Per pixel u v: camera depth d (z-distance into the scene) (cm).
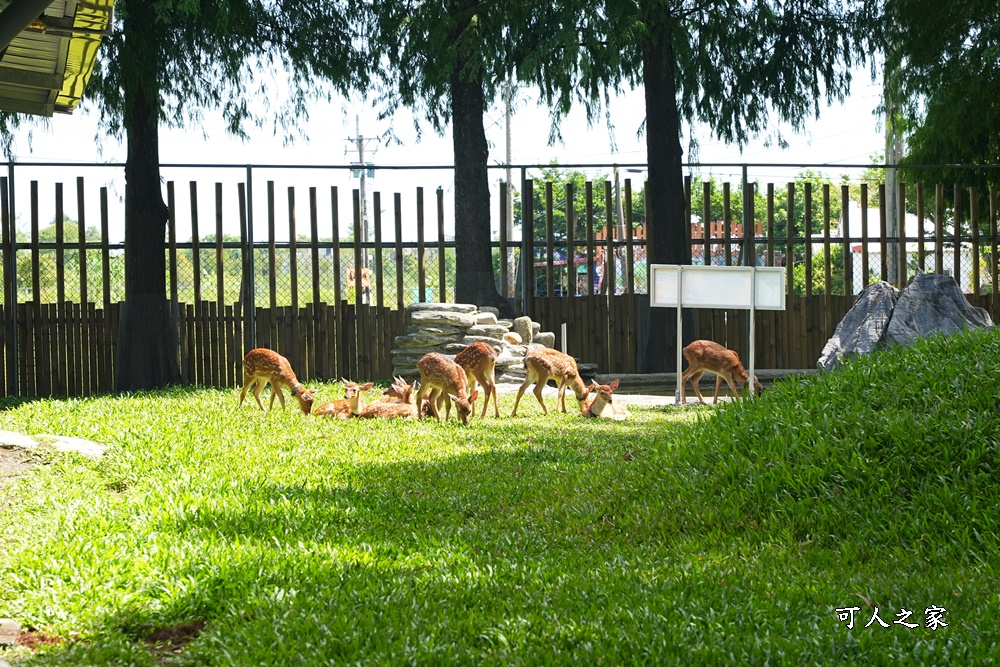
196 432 1021
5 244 1842
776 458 740
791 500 689
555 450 1026
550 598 515
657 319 2030
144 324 1811
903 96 2211
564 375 1409
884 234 2188
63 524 634
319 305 1925
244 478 801
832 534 654
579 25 1838
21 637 474
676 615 486
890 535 636
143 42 1677
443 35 1812
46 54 908
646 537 682
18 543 596
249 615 491
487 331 1831
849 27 2019
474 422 1265
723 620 481
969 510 644
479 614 488
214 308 1888
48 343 1858
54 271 1978
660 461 809
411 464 919
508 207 2073
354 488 803
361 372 1933
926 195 2369
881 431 730
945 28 2055
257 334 1906
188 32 1730
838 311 2145
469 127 1948
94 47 881
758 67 1998
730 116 2011
